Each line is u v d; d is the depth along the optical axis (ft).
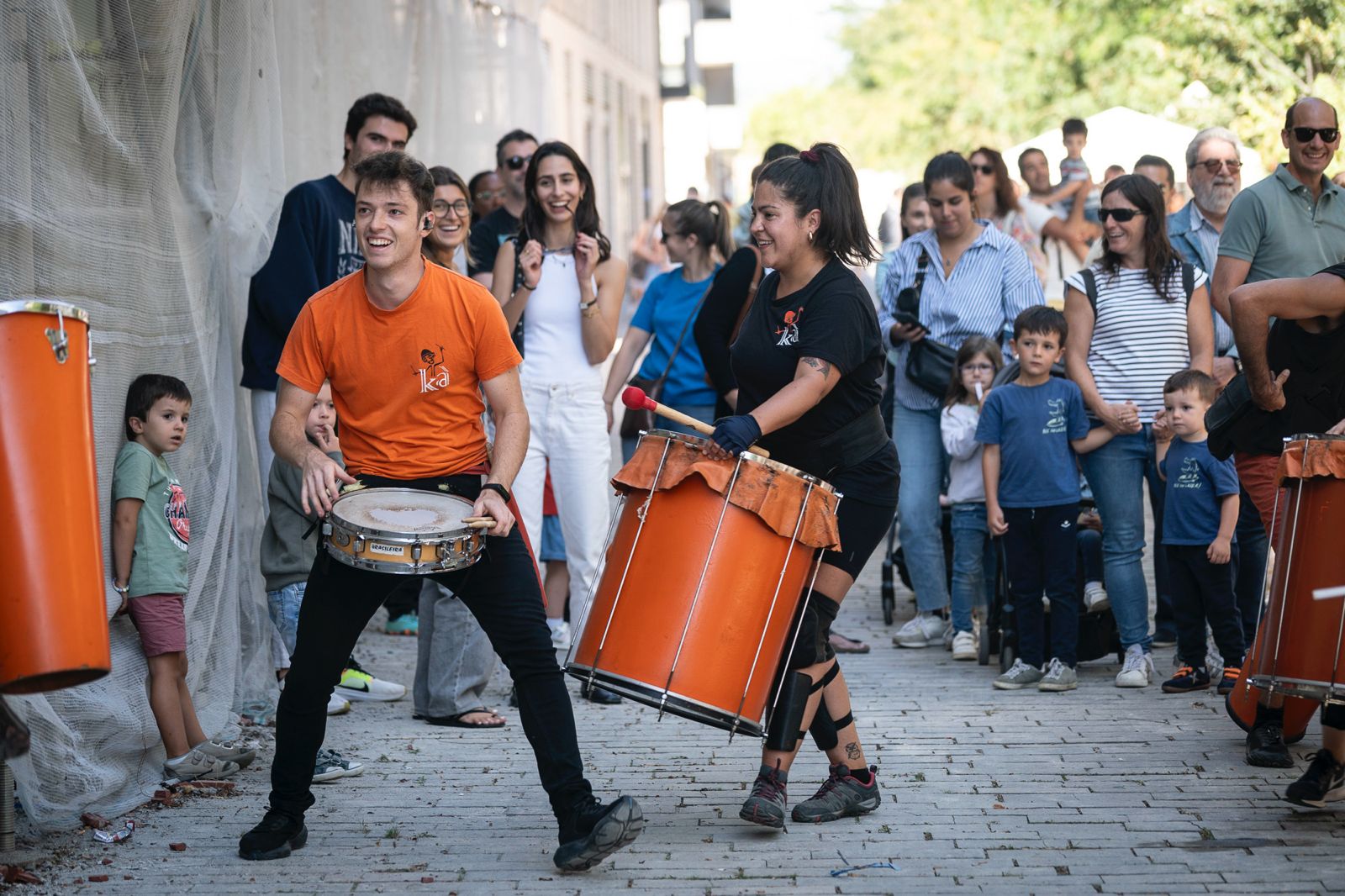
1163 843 14.32
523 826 15.25
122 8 16.62
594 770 17.38
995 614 23.29
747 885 13.29
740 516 13.48
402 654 24.94
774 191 14.25
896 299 25.17
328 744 18.74
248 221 20.18
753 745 18.58
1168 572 24.47
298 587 19.66
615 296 21.95
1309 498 13.94
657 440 13.85
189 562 17.81
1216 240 24.81
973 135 91.04
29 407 11.56
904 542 25.00
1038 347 21.67
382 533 12.81
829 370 13.92
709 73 129.29
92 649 11.55
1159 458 21.89
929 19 117.19
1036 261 36.14
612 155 67.51
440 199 21.07
